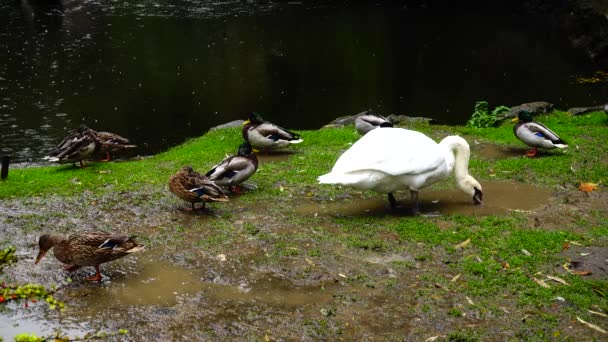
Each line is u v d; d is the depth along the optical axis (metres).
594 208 8.99
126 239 7.94
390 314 7.60
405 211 8.98
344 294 7.79
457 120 14.24
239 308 7.68
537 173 9.81
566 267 8.05
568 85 16.39
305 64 19.09
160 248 8.40
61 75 17.59
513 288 7.82
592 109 12.32
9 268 8.12
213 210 9.05
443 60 19.25
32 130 13.21
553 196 9.27
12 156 12.09
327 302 7.72
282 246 8.38
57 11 26.06
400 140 8.69
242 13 26.19
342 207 9.09
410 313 7.61
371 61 19.31
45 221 8.87
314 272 8.03
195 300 7.77
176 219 8.88
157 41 21.61
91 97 15.75
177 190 8.89
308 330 7.47
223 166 9.25
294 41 21.75
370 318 7.57
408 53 20.12
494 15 25.12
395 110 14.99
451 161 8.95
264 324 7.53
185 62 19.22
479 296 7.75
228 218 8.88
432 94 16.12
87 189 9.59
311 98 16.03
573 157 10.27
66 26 23.52
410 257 8.22
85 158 10.35
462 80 17.22
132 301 7.76
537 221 8.70
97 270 7.98
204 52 20.38
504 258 8.17
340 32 22.98
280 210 9.03
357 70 18.44
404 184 8.74
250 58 19.70
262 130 10.41
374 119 10.78
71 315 7.63
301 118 14.59
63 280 8.00
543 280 7.91
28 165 11.52
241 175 9.28
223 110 15.10
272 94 16.36
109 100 15.59
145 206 9.15
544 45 20.45
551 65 18.31
